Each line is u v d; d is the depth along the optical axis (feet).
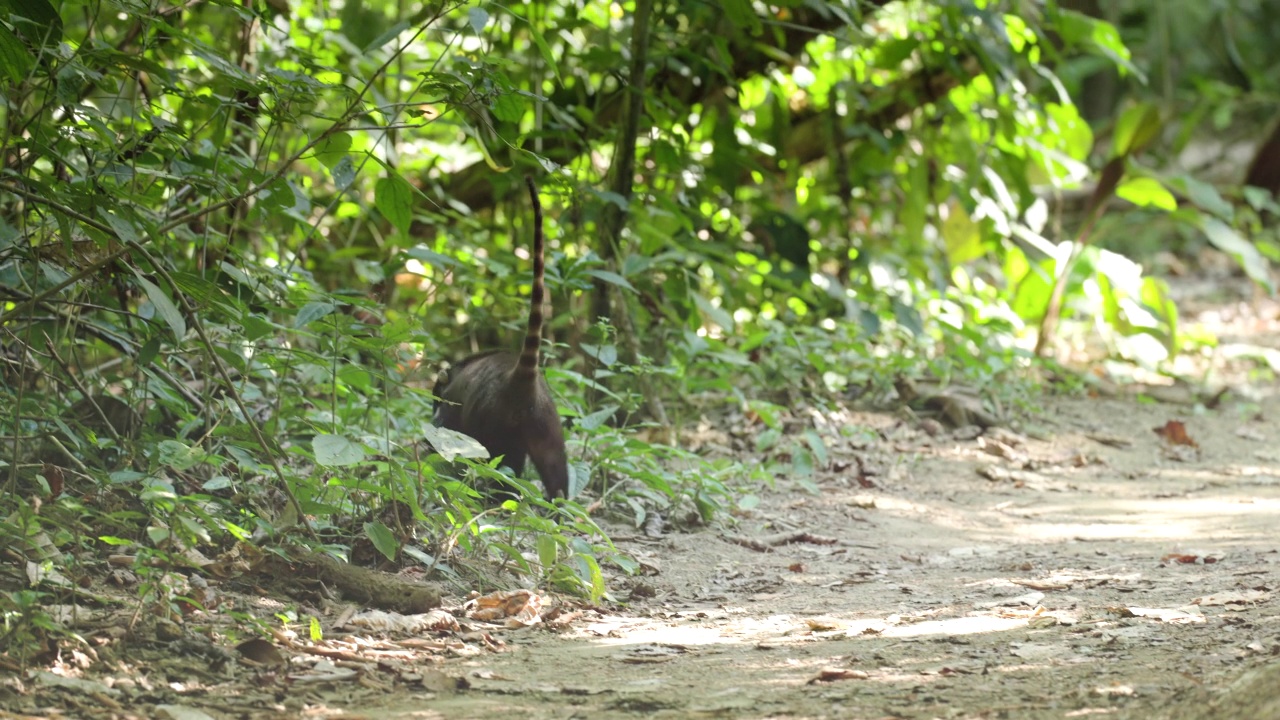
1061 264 59.98
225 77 30.12
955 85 59.88
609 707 19.65
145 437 28.27
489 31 48.16
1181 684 19.35
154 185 30.32
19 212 31.91
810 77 60.85
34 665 19.85
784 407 47.52
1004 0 60.49
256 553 25.66
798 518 37.32
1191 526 36.04
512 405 32.35
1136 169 60.80
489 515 31.71
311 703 19.76
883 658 22.18
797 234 55.88
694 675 21.53
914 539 35.32
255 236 45.19
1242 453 48.83
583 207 46.57
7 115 25.54
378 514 28.81
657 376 46.26
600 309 44.96
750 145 55.47
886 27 66.44
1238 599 25.27
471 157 61.11
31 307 25.44
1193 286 87.35
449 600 26.58
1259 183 89.86
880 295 58.80
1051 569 30.60
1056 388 57.00
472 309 48.55
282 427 32.65
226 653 21.24
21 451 27.66
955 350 53.62
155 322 28.32
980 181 60.59
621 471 34.86
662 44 49.67
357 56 47.91
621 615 26.84
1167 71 87.04
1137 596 26.78
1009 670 21.01
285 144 42.01
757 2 54.29
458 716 19.15
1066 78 73.41
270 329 27.07
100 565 24.59
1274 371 63.62
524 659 22.72
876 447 45.96
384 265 40.24
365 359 36.68
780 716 18.93
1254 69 104.12
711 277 58.65
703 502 35.37
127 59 25.61
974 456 46.11
